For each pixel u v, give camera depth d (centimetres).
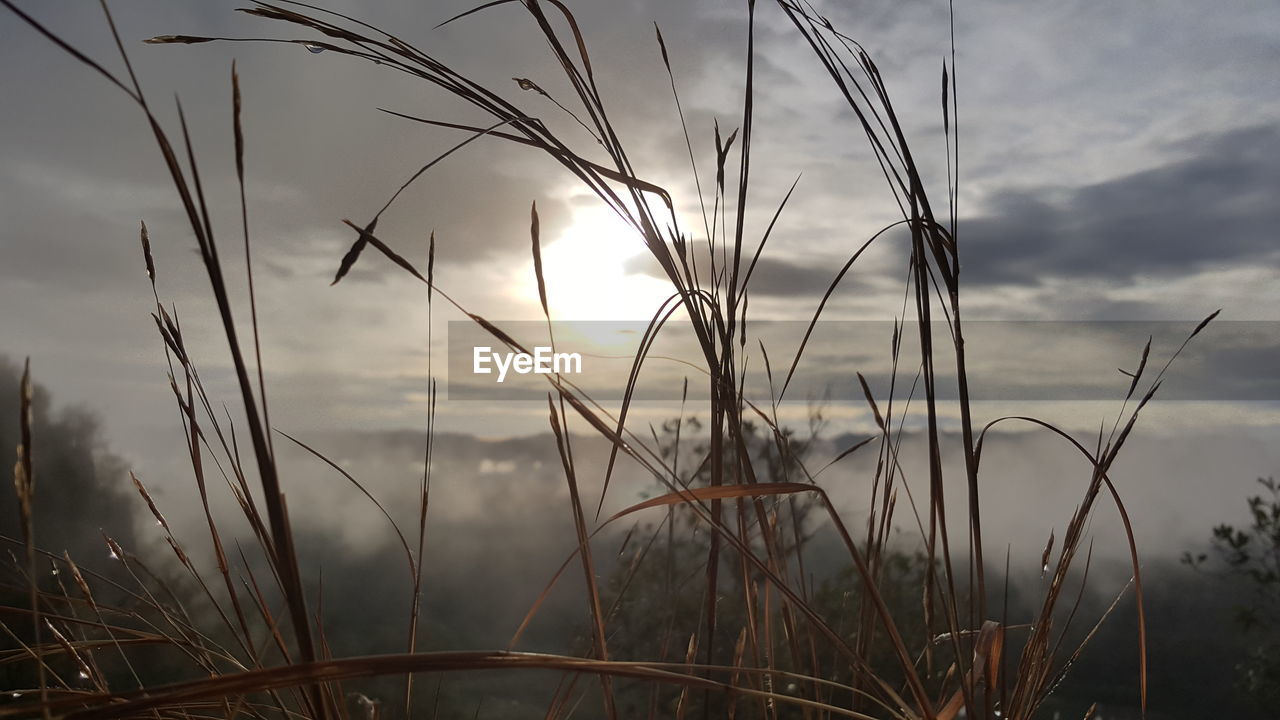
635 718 228
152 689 45
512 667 46
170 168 42
